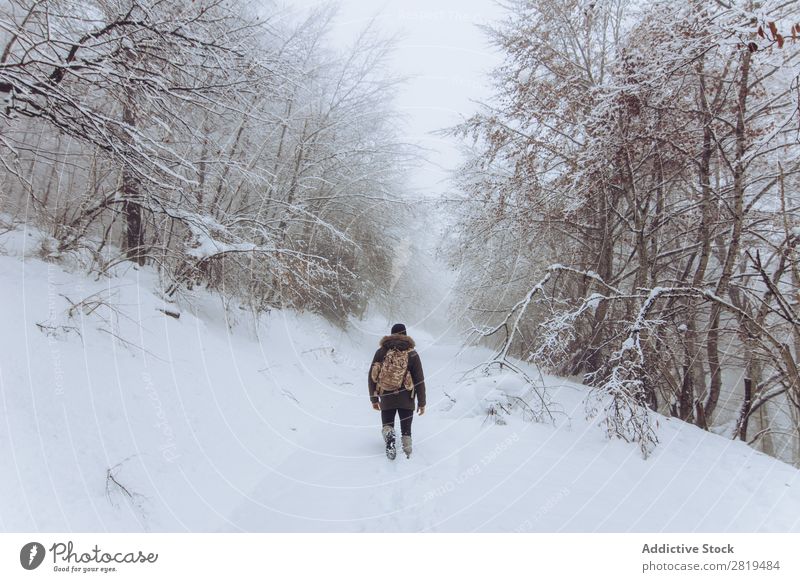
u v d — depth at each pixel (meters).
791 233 7.12
